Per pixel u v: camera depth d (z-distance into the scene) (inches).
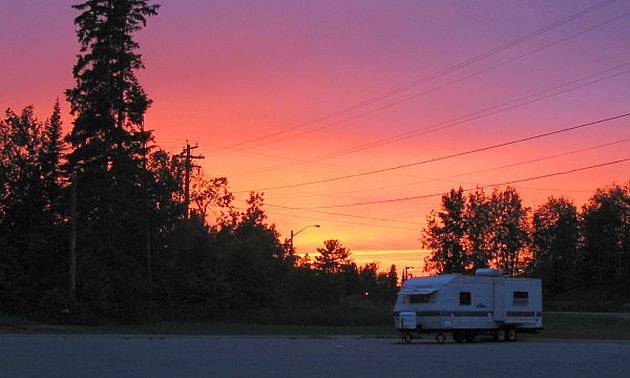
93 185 2138.3
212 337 1536.7
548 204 5172.2
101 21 2201.0
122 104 2190.0
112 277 2178.9
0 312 1963.6
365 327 2140.7
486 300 1507.1
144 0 2247.8
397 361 864.9
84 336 1476.4
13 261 2108.8
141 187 2326.5
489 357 951.0
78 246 2194.9
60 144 2341.3
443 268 4271.7
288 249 3235.7
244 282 2549.2
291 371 715.4
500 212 4488.2
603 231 4854.8
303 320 2301.9
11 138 2404.0
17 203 2265.0
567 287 4783.5
